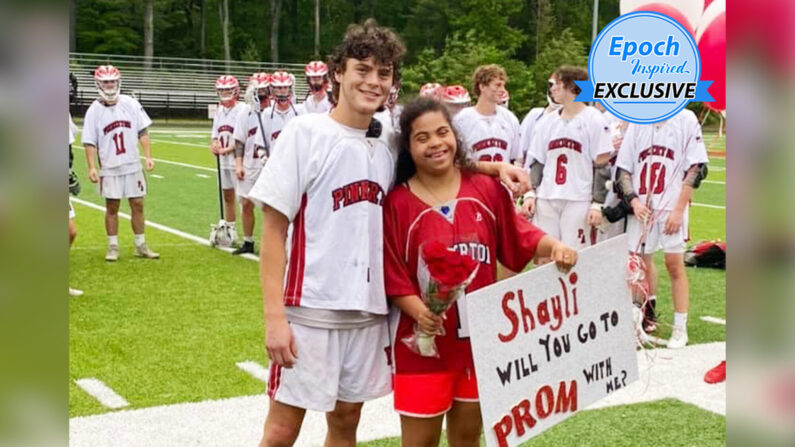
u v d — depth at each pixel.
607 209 6.48
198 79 53.81
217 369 5.84
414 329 3.21
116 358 6.08
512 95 42.78
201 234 12.17
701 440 4.57
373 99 3.07
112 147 9.66
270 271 3.12
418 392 3.21
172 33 65.06
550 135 6.96
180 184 18.38
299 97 48.62
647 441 4.55
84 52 57.34
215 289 8.48
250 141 10.09
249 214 10.43
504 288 3.04
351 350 3.21
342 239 3.12
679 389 5.43
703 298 8.34
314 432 4.63
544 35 54.81
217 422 4.79
